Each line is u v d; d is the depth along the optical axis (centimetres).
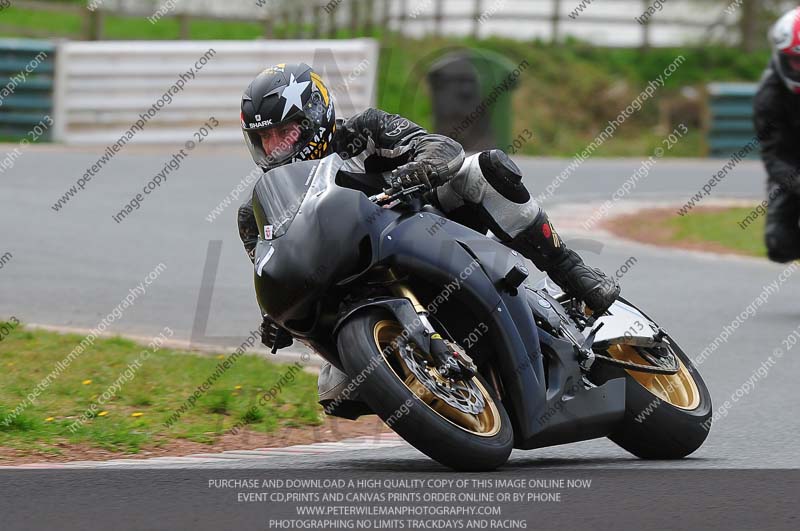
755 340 2961
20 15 9462
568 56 9756
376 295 1612
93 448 1845
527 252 1773
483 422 1597
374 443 1953
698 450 1884
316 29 7906
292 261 1558
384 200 1605
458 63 6462
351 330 1529
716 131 8550
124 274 3569
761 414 2186
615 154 8619
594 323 1845
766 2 10606
